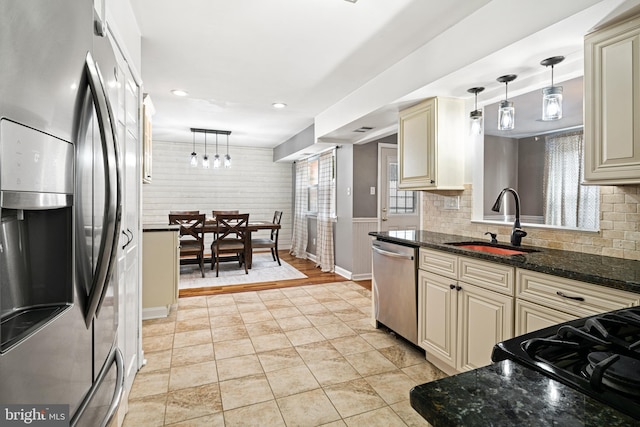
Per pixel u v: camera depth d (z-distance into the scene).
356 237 4.80
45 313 0.71
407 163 2.96
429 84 2.40
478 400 0.52
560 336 0.73
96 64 0.90
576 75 2.04
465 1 1.92
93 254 0.89
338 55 2.66
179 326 3.00
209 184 7.03
